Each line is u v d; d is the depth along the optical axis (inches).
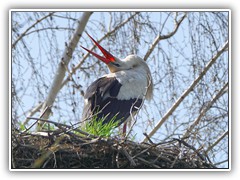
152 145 531.5
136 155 527.2
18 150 522.9
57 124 526.3
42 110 629.3
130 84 663.1
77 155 526.0
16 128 539.5
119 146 526.0
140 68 683.4
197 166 538.3
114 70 679.1
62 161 524.7
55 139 526.6
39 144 528.1
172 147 545.3
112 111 645.3
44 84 629.0
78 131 533.3
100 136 526.3
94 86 655.8
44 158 514.3
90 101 642.8
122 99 653.3
